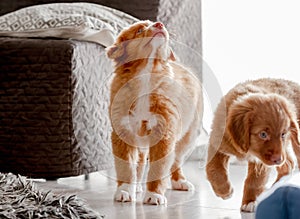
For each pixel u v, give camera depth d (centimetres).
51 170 230
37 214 162
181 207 189
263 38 283
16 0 299
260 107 177
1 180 195
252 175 182
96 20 234
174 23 285
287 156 191
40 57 224
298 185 111
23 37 236
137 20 262
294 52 277
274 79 202
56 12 247
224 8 289
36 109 228
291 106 184
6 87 230
